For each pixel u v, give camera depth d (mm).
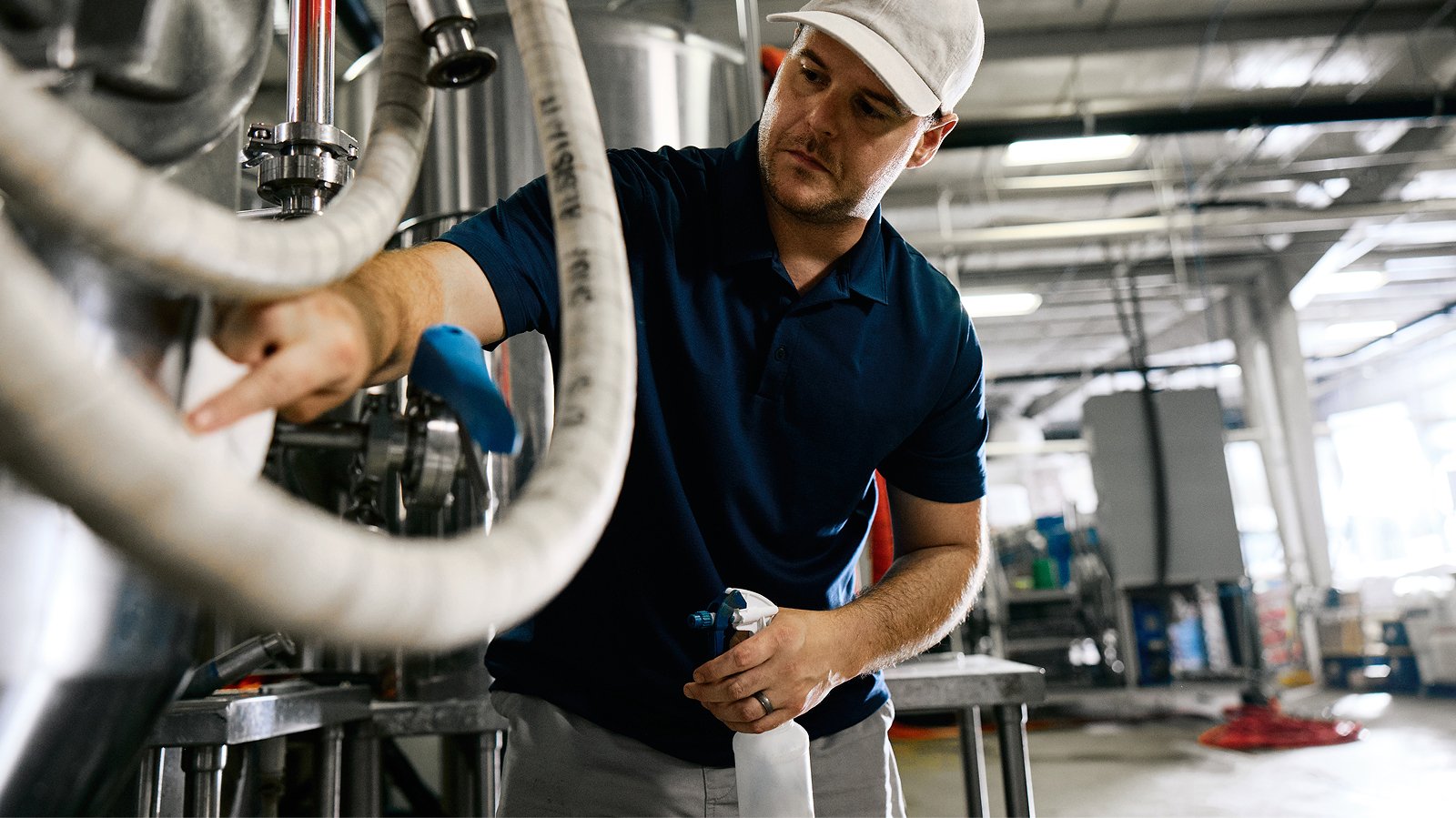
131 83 373
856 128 894
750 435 926
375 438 659
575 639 912
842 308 958
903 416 983
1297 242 8102
